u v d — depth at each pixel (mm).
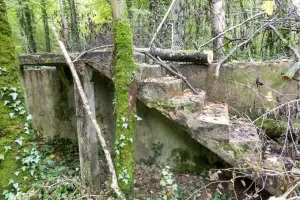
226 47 6055
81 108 4039
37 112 6219
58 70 5582
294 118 3980
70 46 8117
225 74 4633
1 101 2789
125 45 3326
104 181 4617
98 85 4914
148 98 3699
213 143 3498
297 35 5676
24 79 6078
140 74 3721
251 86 4562
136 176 4656
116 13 3328
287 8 5078
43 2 9328
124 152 3441
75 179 4012
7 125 2824
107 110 5070
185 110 3586
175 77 4461
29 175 3029
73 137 6059
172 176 4621
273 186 3152
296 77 4234
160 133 4695
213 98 4730
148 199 4016
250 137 3580
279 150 3902
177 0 6836
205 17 7055
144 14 7902
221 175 4465
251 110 4625
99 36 7074
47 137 6270
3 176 2850
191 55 4367
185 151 4637
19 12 9570
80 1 10039
